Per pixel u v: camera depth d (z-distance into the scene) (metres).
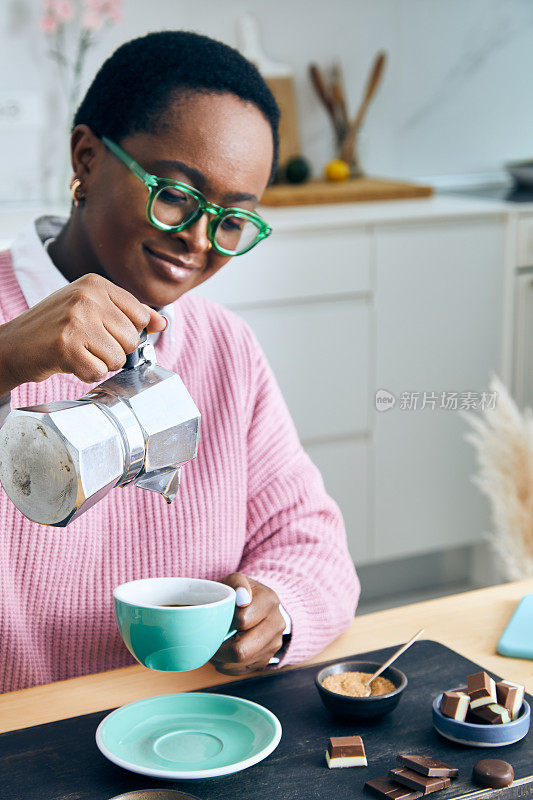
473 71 3.50
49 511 0.76
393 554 3.01
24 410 0.75
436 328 2.90
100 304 0.78
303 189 3.06
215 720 0.95
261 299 2.67
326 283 2.74
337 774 0.87
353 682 1.00
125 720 0.95
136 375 0.85
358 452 2.88
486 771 0.85
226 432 1.28
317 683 0.98
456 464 3.02
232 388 1.30
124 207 1.05
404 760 0.86
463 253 2.89
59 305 0.79
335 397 2.81
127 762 0.85
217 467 1.26
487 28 3.48
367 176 3.44
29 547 1.14
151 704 0.97
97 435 0.75
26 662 1.16
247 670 1.07
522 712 0.95
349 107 3.37
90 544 1.18
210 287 2.60
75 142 1.10
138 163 1.03
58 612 1.17
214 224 1.04
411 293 2.85
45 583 1.16
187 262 1.06
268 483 1.31
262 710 0.95
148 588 0.97
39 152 3.00
